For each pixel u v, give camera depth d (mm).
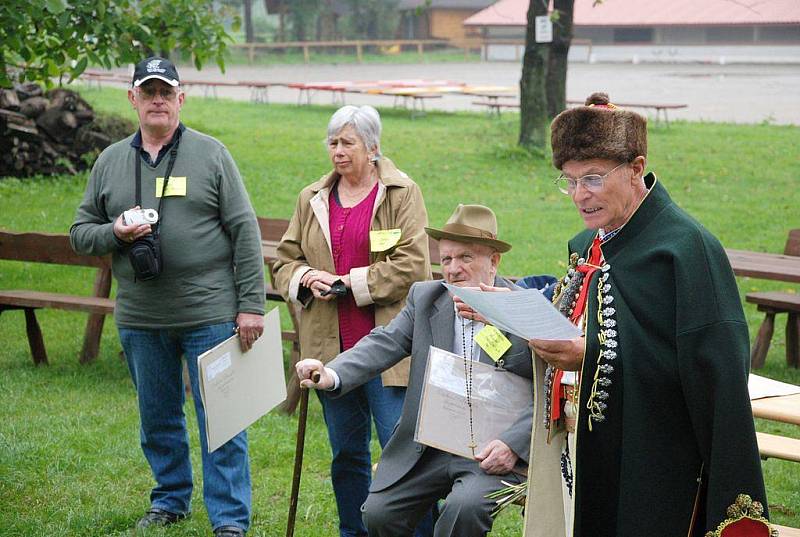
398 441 4359
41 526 5449
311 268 5340
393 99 33469
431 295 4426
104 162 5367
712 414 3086
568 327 3242
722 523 3053
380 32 65000
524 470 4121
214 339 5258
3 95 16469
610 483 3299
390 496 4305
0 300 8664
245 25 73125
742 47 53688
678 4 55719
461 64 55938
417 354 4359
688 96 33812
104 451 6582
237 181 5332
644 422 3209
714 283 3129
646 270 3230
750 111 28922
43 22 10250
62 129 16953
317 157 19312
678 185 17078
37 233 8961
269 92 36156
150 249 5133
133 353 5395
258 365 5199
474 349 4324
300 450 4348
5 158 16391
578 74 44906
